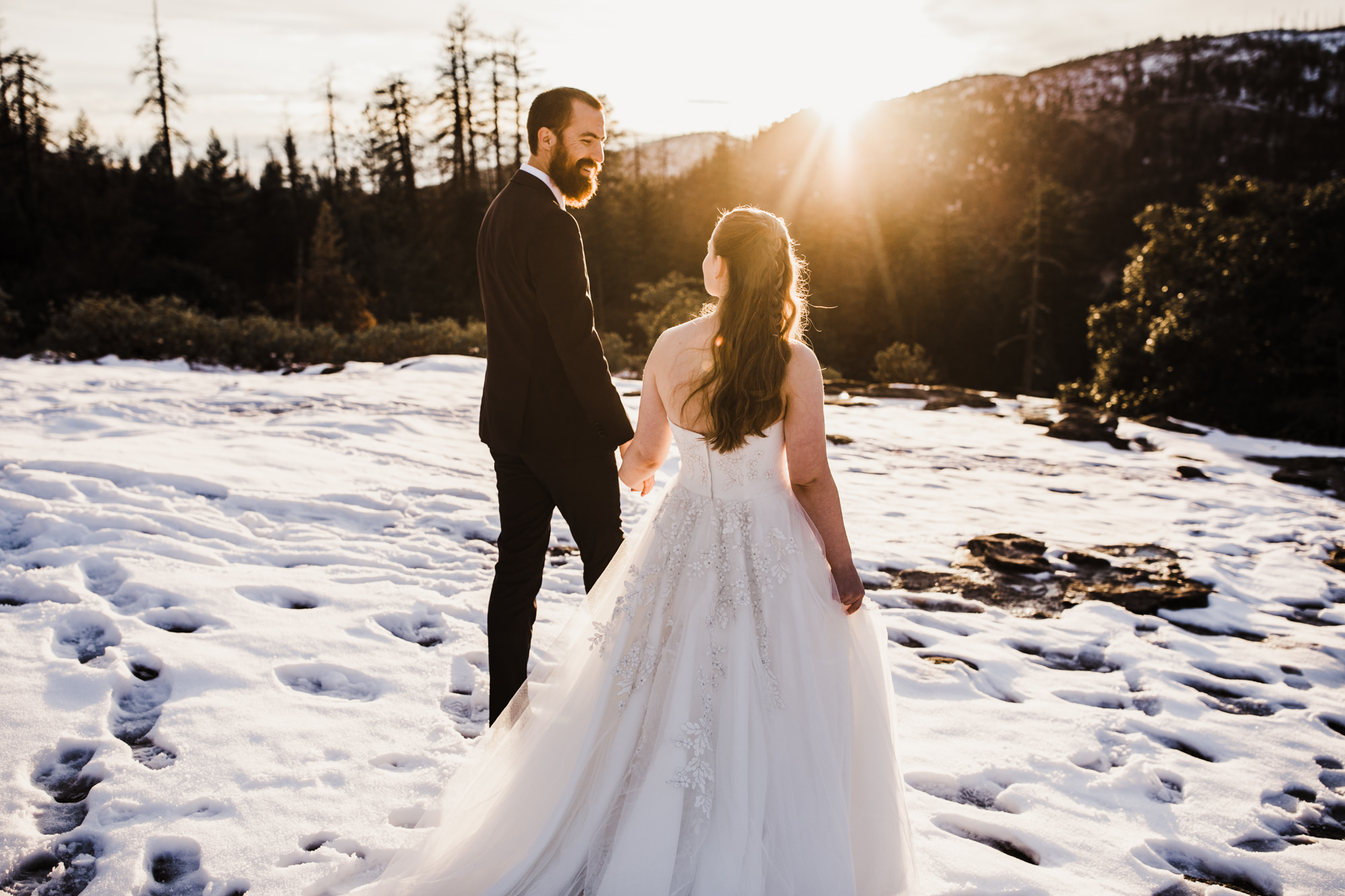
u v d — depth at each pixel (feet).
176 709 8.19
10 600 10.57
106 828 6.46
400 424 24.64
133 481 15.98
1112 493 23.07
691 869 5.60
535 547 8.54
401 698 8.88
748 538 6.34
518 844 6.07
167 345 43.24
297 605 11.44
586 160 8.04
